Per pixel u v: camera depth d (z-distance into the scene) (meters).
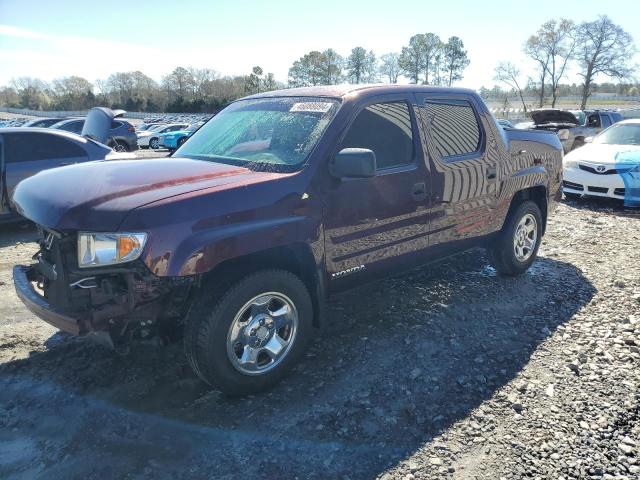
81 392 3.19
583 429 2.81
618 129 10.38
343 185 3.38
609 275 5.24
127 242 2.62
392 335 3.93
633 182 8.52
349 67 77.00
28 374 3.40
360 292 4.80
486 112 4.68
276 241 3.03
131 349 3.67
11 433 2.81
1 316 4.36
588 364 3.48
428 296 4.70
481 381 3.29
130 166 3.36
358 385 3.25
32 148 7.75
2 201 7.36
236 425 2.87
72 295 2.85
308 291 3.40
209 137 4.06
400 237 3.84
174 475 2.49
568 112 17.89
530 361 3.53
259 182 3.05
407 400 3.09
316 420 2.90
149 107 88.62
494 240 4.99
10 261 6.18
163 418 2.93
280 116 3.75
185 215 2.74
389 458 2.60
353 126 3.52
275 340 3.19
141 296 2.76
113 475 2.49
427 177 3.94
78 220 2.71
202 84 95.94
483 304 4.51
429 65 73.38
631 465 2.54
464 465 2.55
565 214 8.39
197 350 2.89
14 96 118.12
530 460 2.58
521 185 4.93
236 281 2.96
